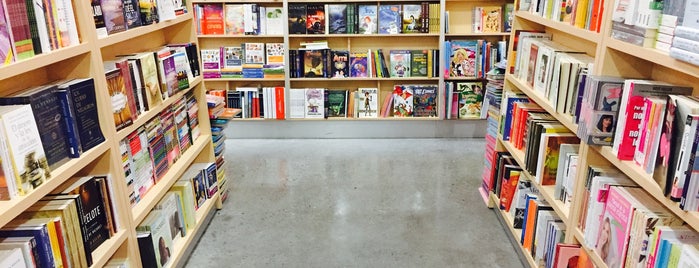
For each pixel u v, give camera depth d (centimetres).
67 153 179
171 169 276
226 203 357
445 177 403
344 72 492
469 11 489
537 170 257
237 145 489
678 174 137
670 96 144
